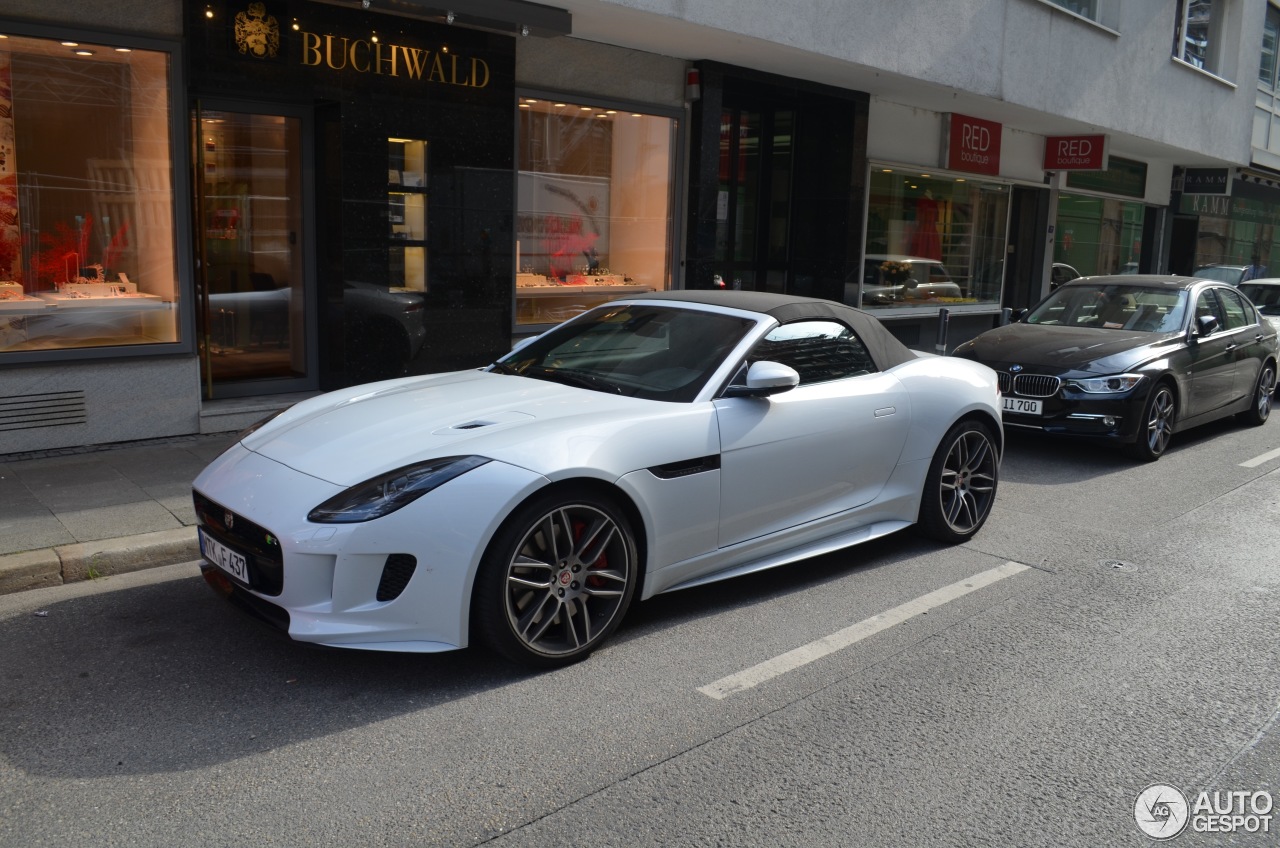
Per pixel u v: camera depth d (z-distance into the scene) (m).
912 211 13.90
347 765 3.19
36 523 5.32
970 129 14.38
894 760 3.32
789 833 2.88
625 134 10.10
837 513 5.03
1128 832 2.94
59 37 6.68
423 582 3.57
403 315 8.52
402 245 8.41
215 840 2.78
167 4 7.05
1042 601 4.91
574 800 3.02
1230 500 7.11
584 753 3.30
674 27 8.78
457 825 2.88
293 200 8.23
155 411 7.32
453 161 8.62
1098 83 14.27
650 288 10.64
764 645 4.25
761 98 12.03
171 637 4.19
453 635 3.65
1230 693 3.92
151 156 7.21
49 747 3.27
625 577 4.09
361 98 7.98
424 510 3.56
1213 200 23.06
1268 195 25.47
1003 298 17.11
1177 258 22.80
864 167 12.49
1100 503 6.98
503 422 4.04
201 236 7.64
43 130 6.83
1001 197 15.90
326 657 4.01
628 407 4.29
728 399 4.51
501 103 8.84
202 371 7.88
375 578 3.55
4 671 3.84
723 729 3.50
